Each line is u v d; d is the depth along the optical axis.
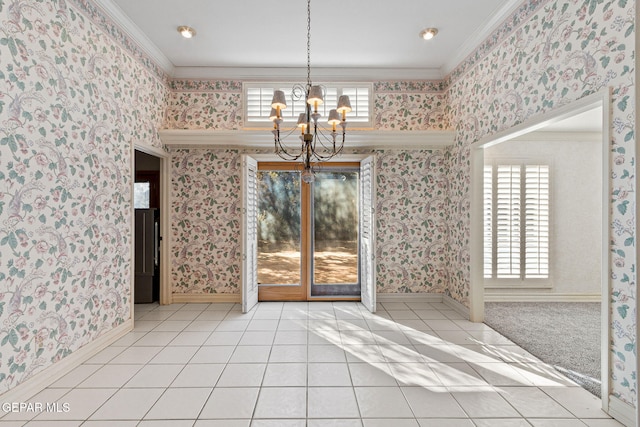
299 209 4.35
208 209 4.12
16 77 1.94
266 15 2.95
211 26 3.13
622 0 1.78
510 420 1.82
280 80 4.08
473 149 3.40
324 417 1.84
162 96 3.84
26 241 2.00
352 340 2.94
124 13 2.90
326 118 4.02
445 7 2.84
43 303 2.12
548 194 4.32
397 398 2.02
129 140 3.13
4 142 1.87
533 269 4.31
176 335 3.05
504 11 2.81
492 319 3.55
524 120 2.60
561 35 2.22
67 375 2.29
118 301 2.96
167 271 4.08
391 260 4.19
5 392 1.87
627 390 1.77
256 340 2.93
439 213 4.17
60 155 2.26
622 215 1.79
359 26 3.14
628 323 1.77
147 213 4.16
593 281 4.35
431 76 4.12
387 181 4.18
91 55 2.58
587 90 2.01
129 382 2.20
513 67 2.74
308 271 4.31
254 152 4.12
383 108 4.12
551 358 2.58
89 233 2.56
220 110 4.08
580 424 1.79
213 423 1.78
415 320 3.49
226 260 4.15
